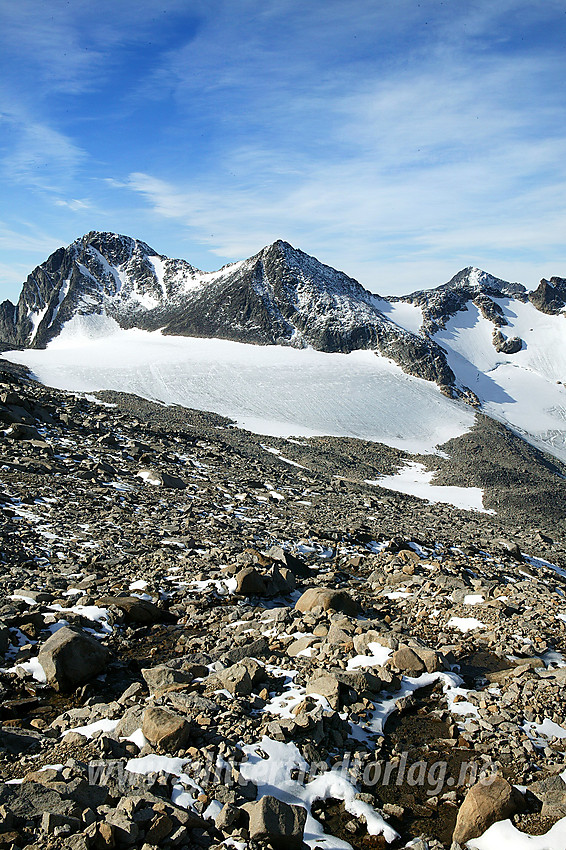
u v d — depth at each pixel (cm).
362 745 888
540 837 704
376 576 1856
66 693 1020
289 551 2066
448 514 4272
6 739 822
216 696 951
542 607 1548
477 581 1808
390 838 718
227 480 3531
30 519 1966
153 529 2088
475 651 1278
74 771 732
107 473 2908
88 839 613
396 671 1094
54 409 4212
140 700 955
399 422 10181
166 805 683
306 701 929
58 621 1248
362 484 5025
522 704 1012
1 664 1068
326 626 1298
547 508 6056
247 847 658
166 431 4828
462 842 721
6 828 628
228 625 1349
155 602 1439
